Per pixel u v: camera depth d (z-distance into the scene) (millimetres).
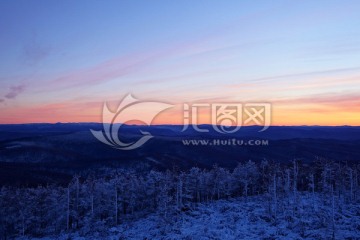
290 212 82812
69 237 80875
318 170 116312
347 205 91125
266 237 67125
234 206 96875
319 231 67312
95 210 95688
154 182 105625
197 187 113938
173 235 72000
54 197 94500
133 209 105938
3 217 87250
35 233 92375
